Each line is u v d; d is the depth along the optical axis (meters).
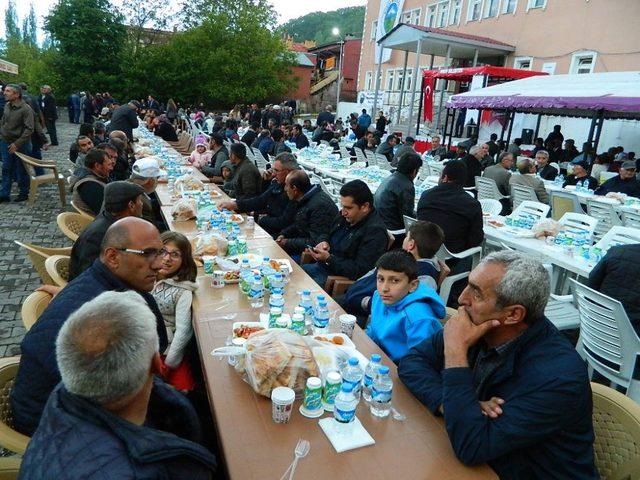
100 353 1.07
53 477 0.98
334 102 39.09
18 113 7.17
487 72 14.21
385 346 2.39
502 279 1.57
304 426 1.64
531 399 1.51
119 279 2.07
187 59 29.30
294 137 14.01
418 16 24.75
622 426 1.69
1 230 6.15
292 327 2.26
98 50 29.47
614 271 2.92
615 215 6.27
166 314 2.69
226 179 7.17
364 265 3.70
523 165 7.71
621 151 11.89
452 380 1.60
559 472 1.55
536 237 4.77
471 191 9.04
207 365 2.02
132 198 2.87
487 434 1.49
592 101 8.41
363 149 13.88
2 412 1.75
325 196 4.48
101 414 1.08
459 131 19.14
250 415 1.69
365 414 1.75
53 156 12.08
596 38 15.49
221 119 18.12
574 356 1.57
